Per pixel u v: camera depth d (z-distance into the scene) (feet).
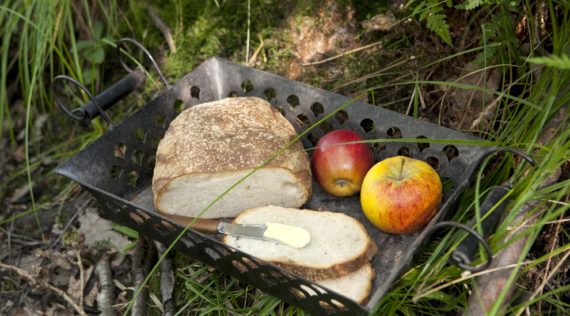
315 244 4.93
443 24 5.40
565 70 5.04
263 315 5.18
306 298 4.45
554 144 4.49
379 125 5.52
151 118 5.96
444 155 5.25
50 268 6.69
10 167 8.03
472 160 5.11
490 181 5.49
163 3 7.82
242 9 7.39
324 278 4.79
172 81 7.61
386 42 6.69
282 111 6.16
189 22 7.66
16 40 8.35
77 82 5.57
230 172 5.34
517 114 5.83
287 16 7.14
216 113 5.73
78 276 6.59
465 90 6.22
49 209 7.41
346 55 6.80
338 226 5.07
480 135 5.96
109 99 5.73
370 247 4.91
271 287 4.66
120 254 6.65
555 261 5.16
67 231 7.04
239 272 4.82
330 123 5.81
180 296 5.97
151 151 5.99
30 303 6.42
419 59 6.52
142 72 6.00
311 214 5.20
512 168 5.51
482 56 5.59
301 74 6.94
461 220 5.24
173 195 5.47
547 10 5.69
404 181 4.87
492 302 4.47
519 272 4.74
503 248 4.54
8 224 7.34
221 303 5.53
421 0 6.02
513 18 5.97
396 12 6.70
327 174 5.42
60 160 7.94
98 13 8.11
